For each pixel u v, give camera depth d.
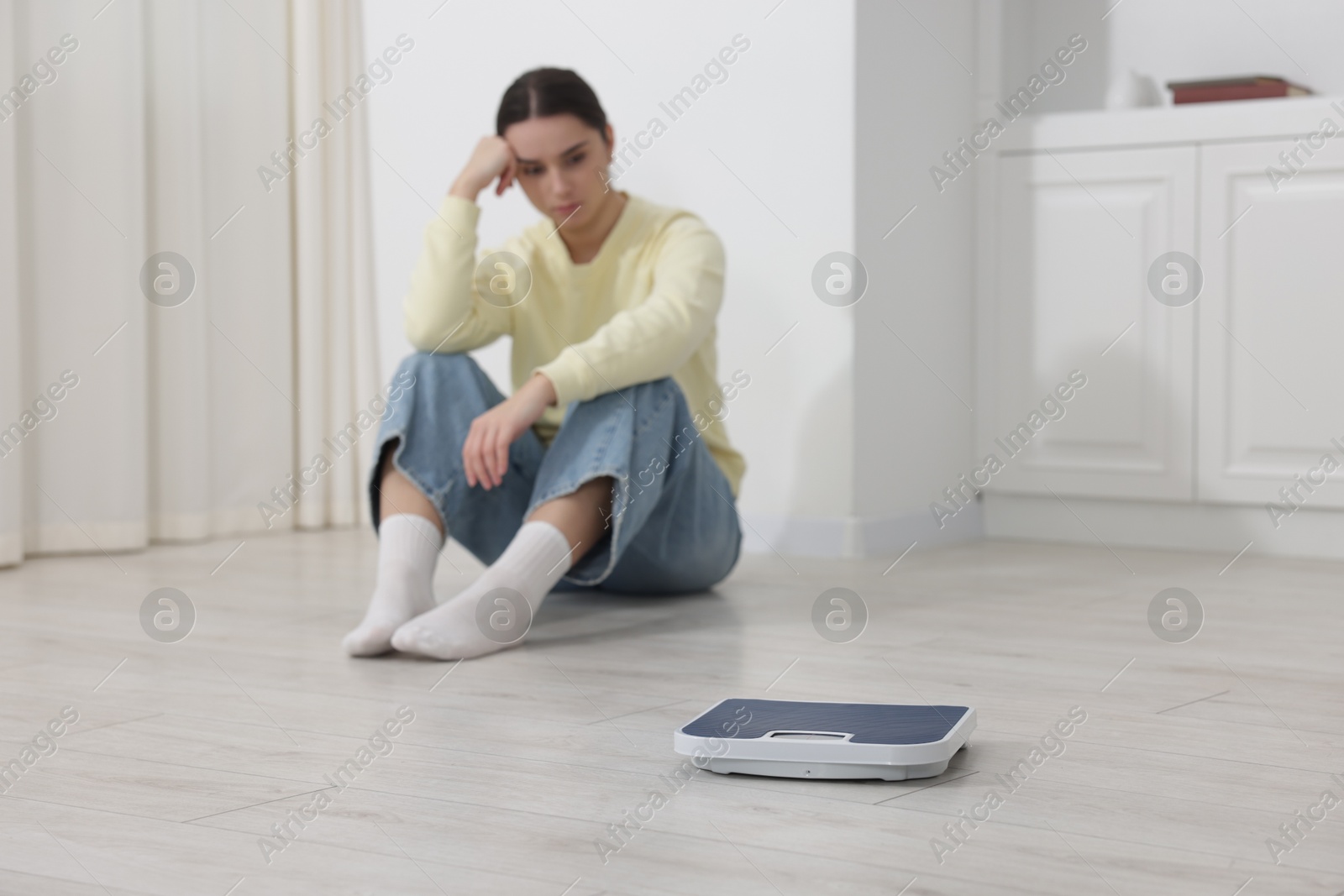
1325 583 2.20
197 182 2.72
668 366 1.72
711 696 1.35
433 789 1.02
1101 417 2.74
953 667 1.50
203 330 2.74
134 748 1.14
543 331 2.01
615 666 1.50
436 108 2.96
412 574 1.61
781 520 2.61
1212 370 2.62
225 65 2.82
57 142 2.48
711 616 1.84
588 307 1.99
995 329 2.86
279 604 1.96
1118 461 2.73
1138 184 2.68
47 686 1.40
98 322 2.54
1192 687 1.40
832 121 2.50
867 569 2.36
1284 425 2.56
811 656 1.56
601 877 0.83
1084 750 1.14
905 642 1.65
